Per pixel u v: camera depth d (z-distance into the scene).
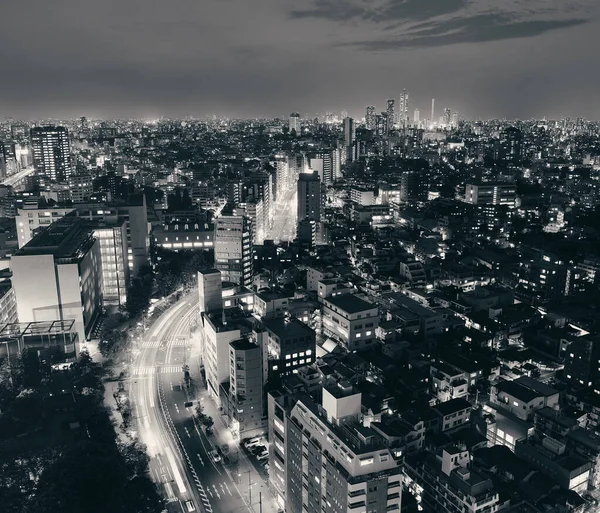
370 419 196.00
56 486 153.75
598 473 183.25
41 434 192.12
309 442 150.38
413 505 174.25
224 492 181.75
